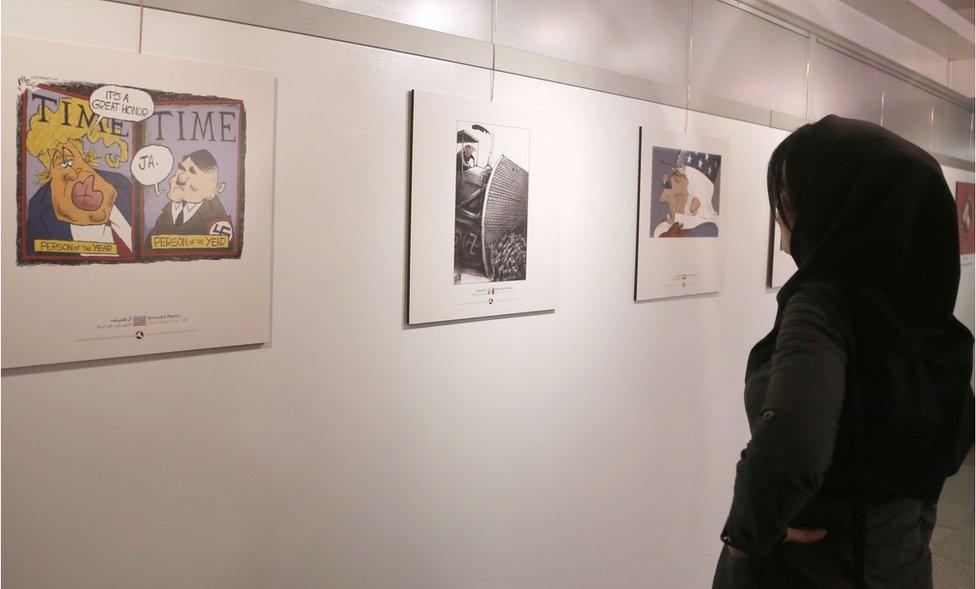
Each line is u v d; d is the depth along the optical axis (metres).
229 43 1.92
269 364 2.07
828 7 4.34
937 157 5.70
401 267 2.35
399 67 2.29
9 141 1.59
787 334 1.38
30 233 1.63
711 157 3.55
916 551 1.51
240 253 1.96
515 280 2.67
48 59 1.62
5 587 1.68
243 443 2.04
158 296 1.83
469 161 2.47
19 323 1.63
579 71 2.87
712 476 3.81
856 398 1.37
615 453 3.23
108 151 1.72
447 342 2.51
